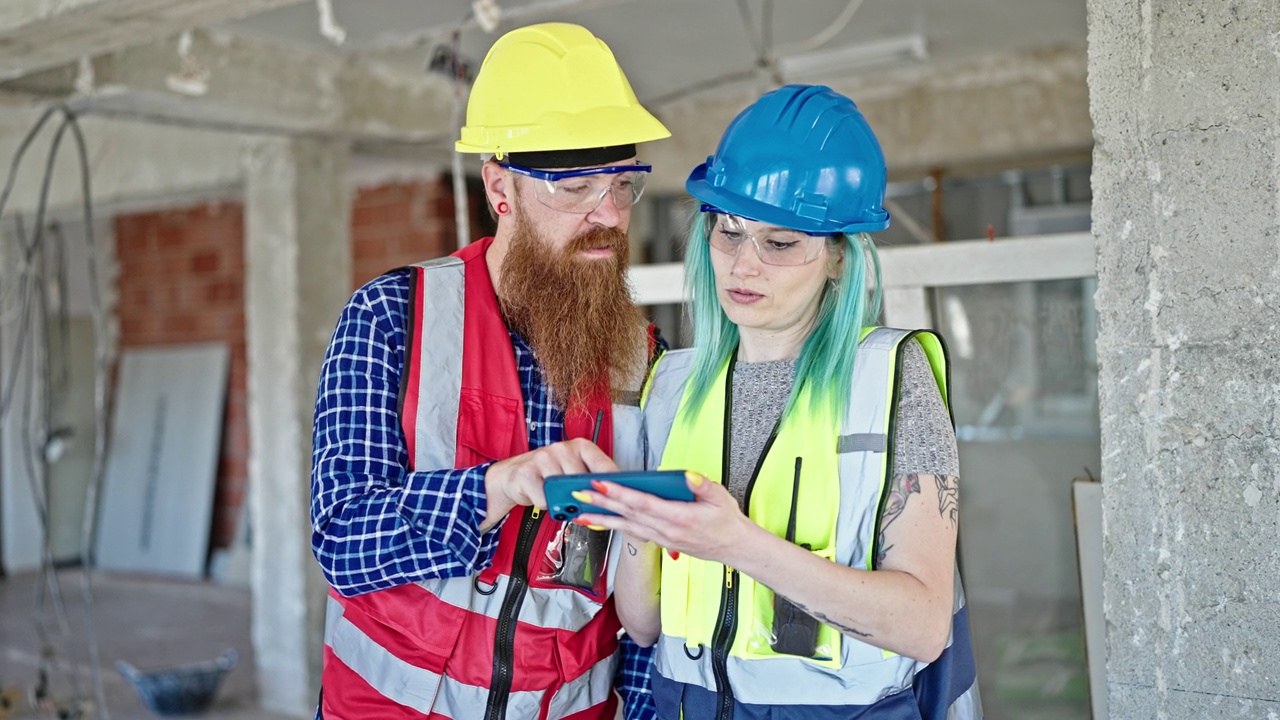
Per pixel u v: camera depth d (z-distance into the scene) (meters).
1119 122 1.50
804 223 1.24
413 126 4.34
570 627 1.47
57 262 6.48
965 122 4.51
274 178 4.20
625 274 1.50
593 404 1.50
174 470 7.08
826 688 1.25
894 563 1.19
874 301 1.35
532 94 1.46
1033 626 2.93
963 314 2.84
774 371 1.33
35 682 4.66
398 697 1.43
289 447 4.16
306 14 3.46
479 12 2.85
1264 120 1.41
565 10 3.21
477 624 1.43
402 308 1.46
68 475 7.28
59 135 3.92
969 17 3.85
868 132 1.31
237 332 7.03
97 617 5.89
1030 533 3.06
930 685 1.30
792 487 1.26
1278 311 1.41
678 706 1.35
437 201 5.98
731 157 1.31
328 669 1.51
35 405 7.03
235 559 6.73
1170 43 1.46
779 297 1.27
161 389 7.25
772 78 3.78
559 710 1.49
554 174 1.42
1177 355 1.47
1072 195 4.60
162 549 7.01
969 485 3.13
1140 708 1.51
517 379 1.48
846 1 3.62
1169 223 1.47
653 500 1.08
